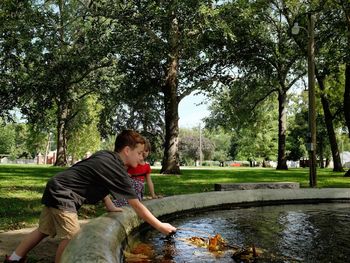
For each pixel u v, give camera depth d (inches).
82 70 1007.6
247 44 1046.4
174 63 935.7
